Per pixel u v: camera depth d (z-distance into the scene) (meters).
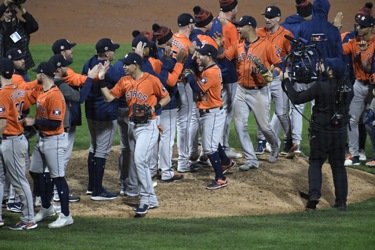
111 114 39.66
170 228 35.00
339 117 37.75
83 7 99.75
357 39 46.12
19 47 45.16
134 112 37.00
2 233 34.41
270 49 43.09
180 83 43.19
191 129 45.00
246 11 97.38
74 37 88.56
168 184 42.81
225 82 45.81
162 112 42.31
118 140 53.22
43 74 34.72
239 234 33.72
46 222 36.81
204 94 41.25
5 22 44.81
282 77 39.12
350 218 36.84
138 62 36.88
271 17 45.66
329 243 32.16
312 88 37.91
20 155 34.75
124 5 100.81
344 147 38.56
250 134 54.66
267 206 39.47
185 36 43.41
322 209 39.16
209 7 100.00
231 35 46.38
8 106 33.91
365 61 45.44
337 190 39.03
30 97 36.91
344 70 37.66
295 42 39.97
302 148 50.97
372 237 33.09
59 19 94.88
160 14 97.75
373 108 45.28
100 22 94.38
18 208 38.81
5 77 33.97
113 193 41.12
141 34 40.69
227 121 46.84
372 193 42.00
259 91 43.66
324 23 43.88
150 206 38.66
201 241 32.50
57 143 35.28
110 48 39.09
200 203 39.69
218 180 41.94
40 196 37.19
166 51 39.78
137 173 37.59
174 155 49.38
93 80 38.69
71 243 32.19
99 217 37.56
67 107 37.31
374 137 45.50
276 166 45.62
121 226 35.53
